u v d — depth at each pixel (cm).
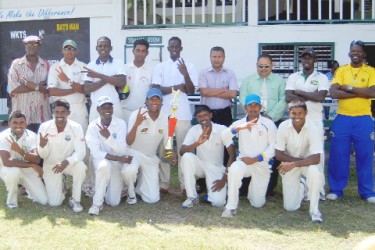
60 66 616
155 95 571
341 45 906
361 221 523
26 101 630
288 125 548
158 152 635
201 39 964
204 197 595
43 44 1052
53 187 572
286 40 927
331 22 910
